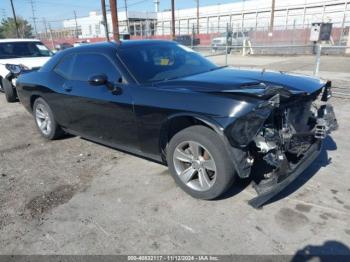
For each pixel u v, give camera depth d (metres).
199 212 3.09
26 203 3.44
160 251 2.61
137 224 2.97
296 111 3.22
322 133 3.31
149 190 3.55
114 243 2.74
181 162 3.38
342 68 13.59
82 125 4.51
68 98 4.47
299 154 3.21
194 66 4.15
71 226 2.99
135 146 3.81
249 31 28.80
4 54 9.16
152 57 3.99
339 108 6.65
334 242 2.60
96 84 3.67
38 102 5.32
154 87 3.44
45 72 5.05
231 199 3.27
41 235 2.89
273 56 22.00
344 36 25.30
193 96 3.05
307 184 3.49
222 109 2.81
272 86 2.99
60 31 48.91
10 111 7.77
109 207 3.27
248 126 2.71
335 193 3.30
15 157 4.77
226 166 2.97
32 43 9.84
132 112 3.55
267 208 3.09
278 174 2.89
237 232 2.78
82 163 4.39
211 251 2.58
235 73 3.83
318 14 39.19
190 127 3.14
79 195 3.54
